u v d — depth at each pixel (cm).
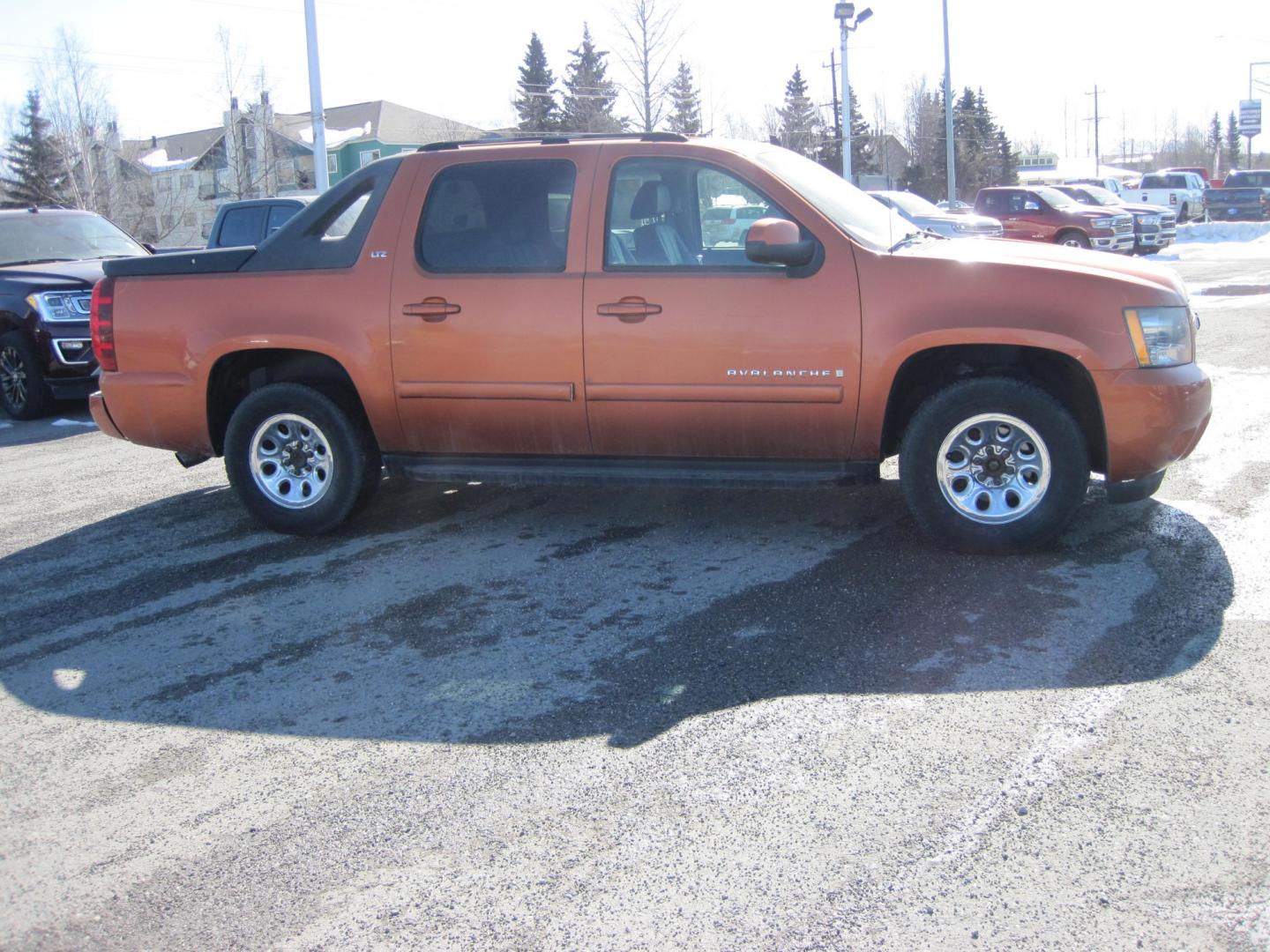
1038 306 475
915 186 7106
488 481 558
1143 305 473
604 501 639
